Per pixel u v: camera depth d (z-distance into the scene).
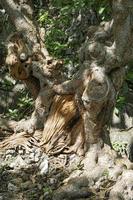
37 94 4.02
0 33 6.06
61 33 5.70
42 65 3.87
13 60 3.80
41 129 3.98
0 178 3.73
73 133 3.85
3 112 5.72
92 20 5.65
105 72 3.63
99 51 3.62
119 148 5.05
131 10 3.55
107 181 3.53
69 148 3.85
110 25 3.72
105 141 3.78
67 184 3.55
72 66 5.47
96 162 3.70
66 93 3.83
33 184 3.66
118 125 5.33
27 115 5.26
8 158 3.88
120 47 3.60
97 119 3.67
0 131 4.12
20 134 4.02
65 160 3.79
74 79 3.76
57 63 3.88
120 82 3.71
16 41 3.89
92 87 3.59
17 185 3.66
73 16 5.76
